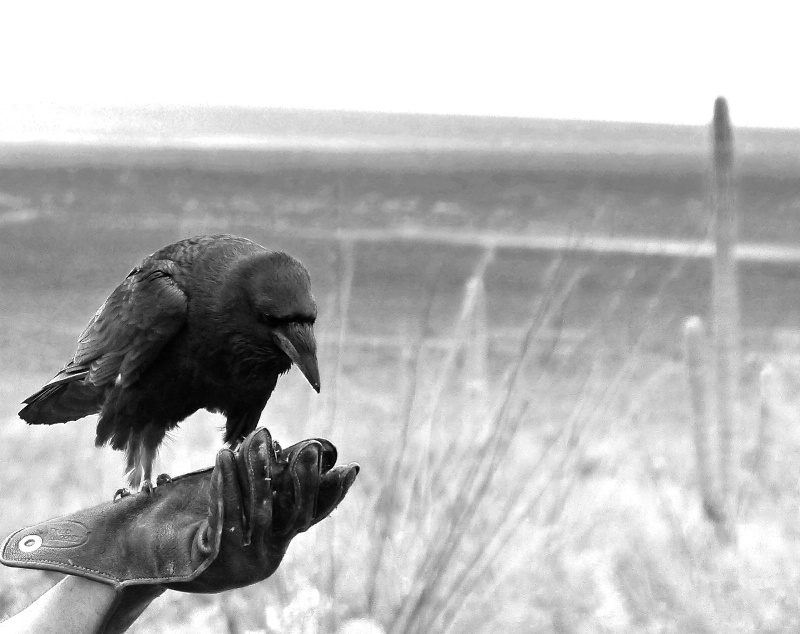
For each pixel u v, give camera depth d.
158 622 6.36
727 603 6.36
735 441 7.28
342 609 5.48
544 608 5.98
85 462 9.30
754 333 15.19
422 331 6.81
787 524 7.20
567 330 8.68
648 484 7.64
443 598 5.34
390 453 6.18
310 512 3.64
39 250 21.23
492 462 5.57
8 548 3.65
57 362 13.60
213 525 3.55
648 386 7.80
